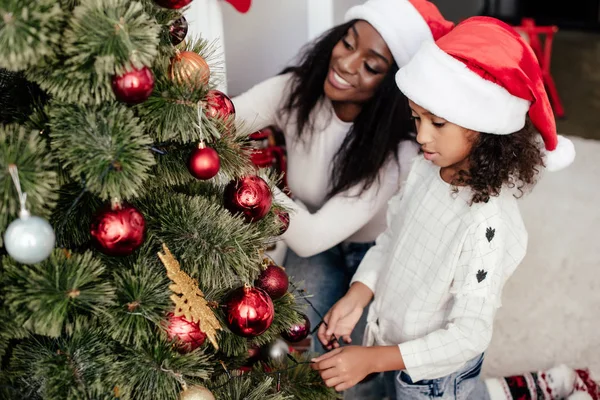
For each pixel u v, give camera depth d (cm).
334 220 129
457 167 99
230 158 78
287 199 125
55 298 58
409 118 126
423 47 93
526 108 92
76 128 61
